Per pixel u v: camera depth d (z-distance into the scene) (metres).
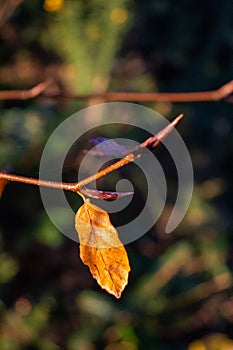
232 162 5.54
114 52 4.99
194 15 5.50
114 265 1.85
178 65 5.54
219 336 5.10
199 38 5.55
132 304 5.03
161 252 5.24
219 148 5.52
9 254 5.02
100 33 4.98
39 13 5.18
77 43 4.95
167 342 5.05
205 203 5.38
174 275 5.11
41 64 5.37
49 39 5.18
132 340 4.96
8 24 5.16
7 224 5.00
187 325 5.08
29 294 5.09
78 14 4.99
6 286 5.05
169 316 5.08
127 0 5.11
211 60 5.47
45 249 5.05
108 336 5.01
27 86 5.35
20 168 3.95
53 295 5.11
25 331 4.92
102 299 5.04
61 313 5.08
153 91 5.39
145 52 5.52
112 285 1.85
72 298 5.12
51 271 5.16
